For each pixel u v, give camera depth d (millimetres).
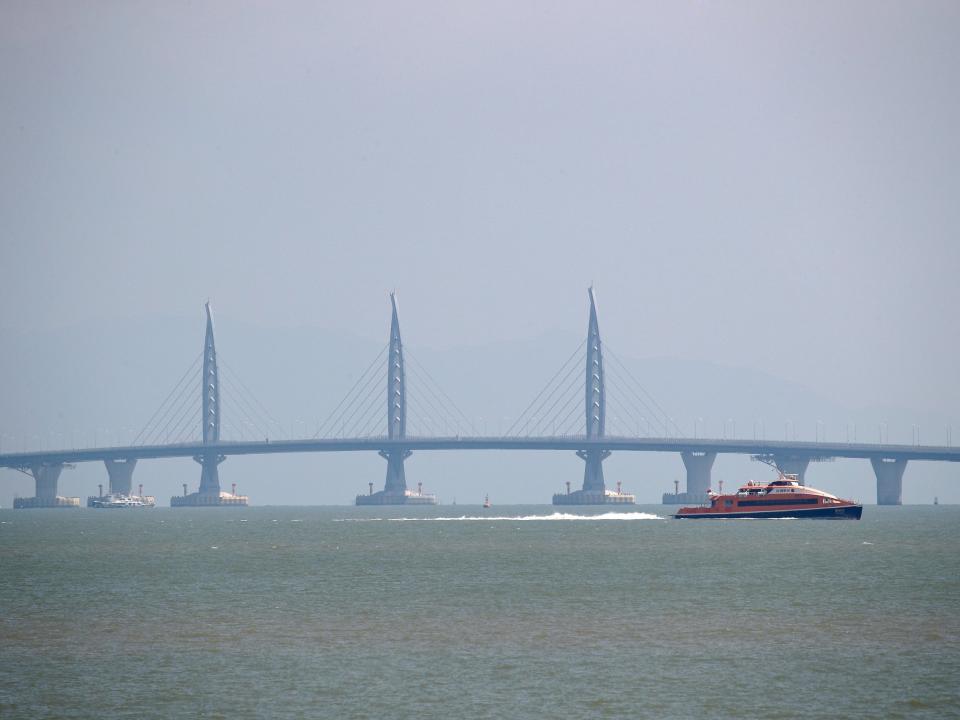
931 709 158250
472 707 159750
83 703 162250
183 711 158125
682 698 163875
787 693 166125
